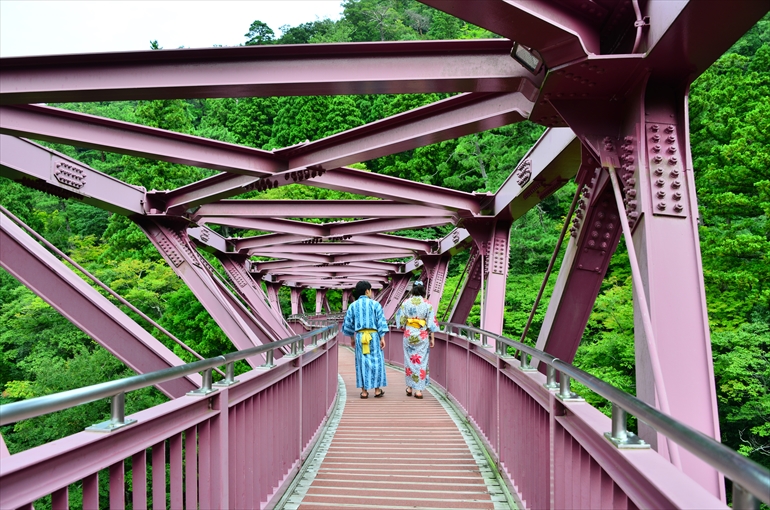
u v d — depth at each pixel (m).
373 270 19.97
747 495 0.98
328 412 6.51
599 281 3.70
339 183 6.87
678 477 1.44
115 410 1.76
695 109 14.80
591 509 2.06
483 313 7.88
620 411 1.76
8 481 1.32
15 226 4.67
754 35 19.34
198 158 5.26
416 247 13.23
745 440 11.34
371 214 8.95
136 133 5.03
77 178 6.35
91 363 14.38
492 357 4.67
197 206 7.41
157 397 14.26
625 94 2.93
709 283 11.83
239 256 12.48
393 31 53.66
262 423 3.39
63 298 4.86
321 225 10.93
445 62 3.35
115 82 3.45
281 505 3.69
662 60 2.56
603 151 2.97
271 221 10.58
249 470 3.06
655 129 2.73
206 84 3.44
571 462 2.38
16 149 5.59
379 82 3.38
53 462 1.48
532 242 19.80
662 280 2.55
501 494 3.94
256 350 3.05
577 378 2.13
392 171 31.05
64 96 3.52
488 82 3.36
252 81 3.42
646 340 2.43
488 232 8.13
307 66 3.42
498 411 4.27
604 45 2.93
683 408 2.40
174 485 2.18
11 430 13.48
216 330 16.34
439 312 21.44
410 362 8.07
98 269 18.64
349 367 14.30
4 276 19.22
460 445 5.33
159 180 21.39
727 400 11.20
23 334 16.73
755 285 11.07
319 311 30.98
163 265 18.81
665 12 2.36
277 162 5.69
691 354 2.47
